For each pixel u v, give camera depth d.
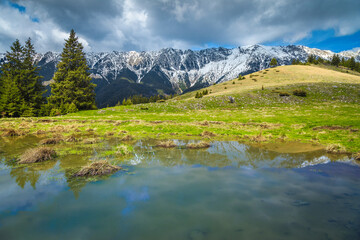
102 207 6.56
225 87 101.75
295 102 61.12
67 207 6.57
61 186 8.34
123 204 6.77
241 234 5.12
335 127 24.72
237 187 8.20
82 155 13.48
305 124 27.88
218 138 20.16
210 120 34.72
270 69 122.81
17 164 11.46
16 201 6.98
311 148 15.59
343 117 34.59
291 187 8.19
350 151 14.09
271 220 5.75
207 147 15.98
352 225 5.43
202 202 6.87
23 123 28.70
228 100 64.44
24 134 22.53
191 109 57.28
